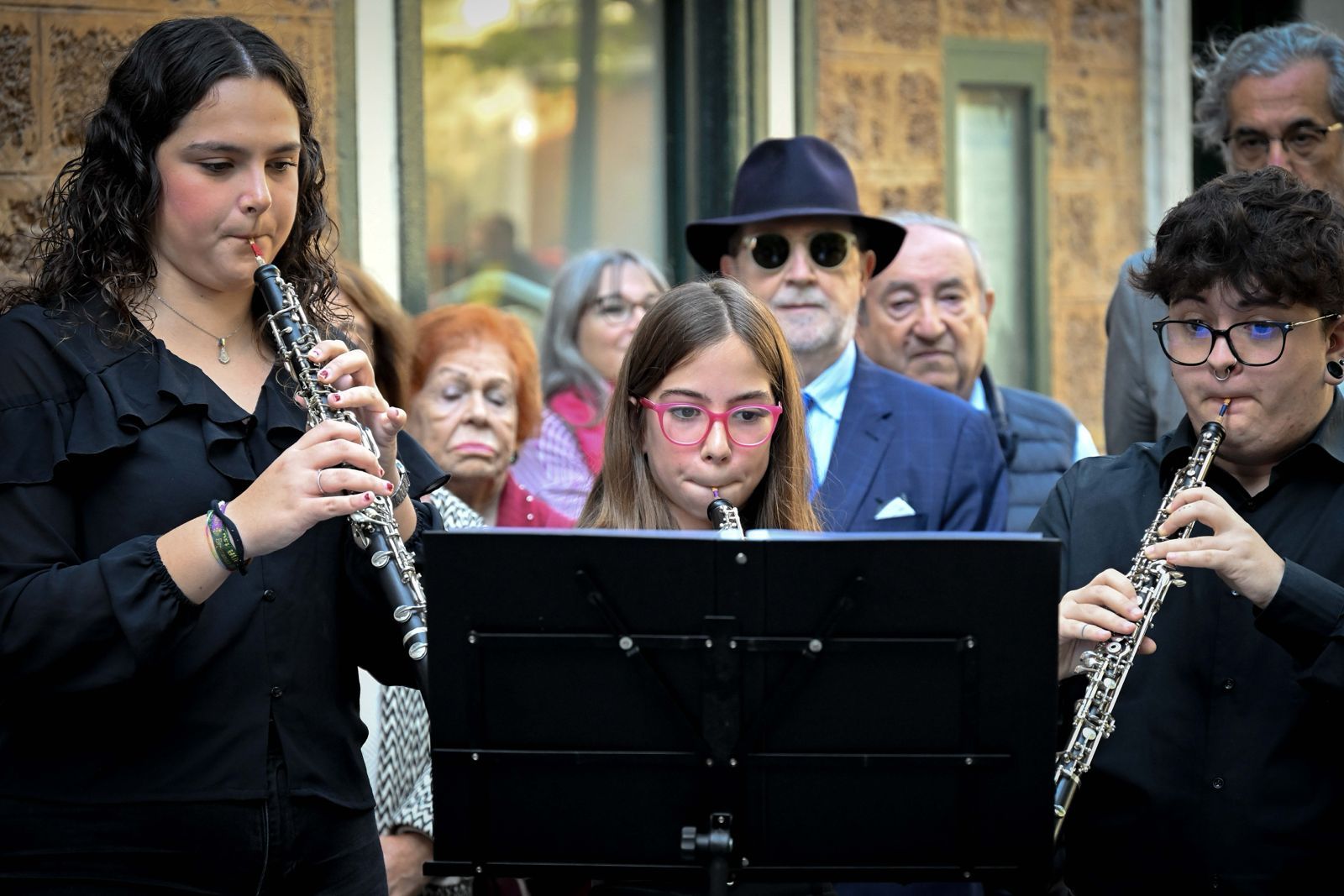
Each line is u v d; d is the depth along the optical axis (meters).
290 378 3.48
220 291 3.40
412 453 3.76
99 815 3.13
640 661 3.07
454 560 3.06
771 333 3.95
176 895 3.16
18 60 5.53
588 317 6.52
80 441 3.14
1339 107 5.34
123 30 5.72
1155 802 3.57
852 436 5.16
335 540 3.45
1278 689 3.56
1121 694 3.67
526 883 4.61
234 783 3.19
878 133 7.57
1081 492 3.96
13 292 3.39
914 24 7.64
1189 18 8.38
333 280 3.76
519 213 7.61
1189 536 3.56
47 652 3.03
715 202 7.33
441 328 5.61
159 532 3.21
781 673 3.08
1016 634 3.05
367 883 3.43
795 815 3.14
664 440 3.87
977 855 3.13
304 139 3.63
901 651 3.06
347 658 3.49
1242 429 3.61
